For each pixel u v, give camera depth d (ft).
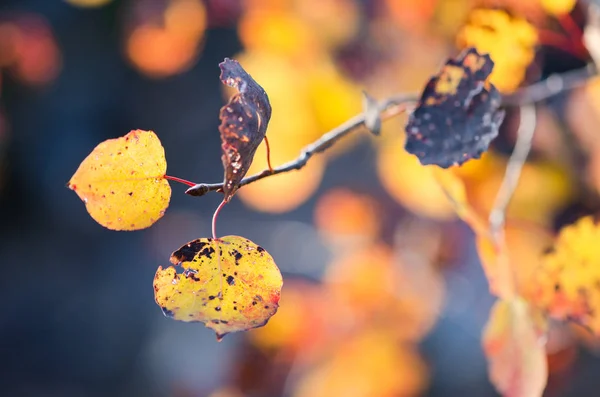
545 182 2.57
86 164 1.71
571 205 2.56
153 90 9.05
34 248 8.92
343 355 4.36
